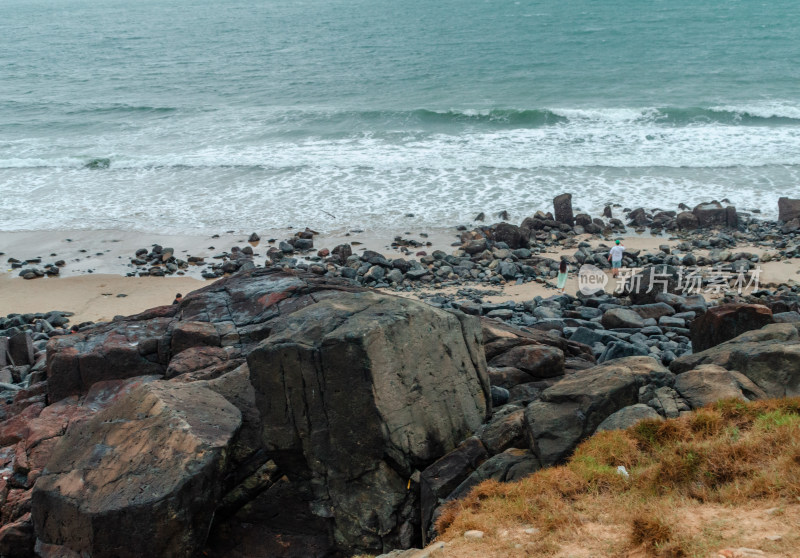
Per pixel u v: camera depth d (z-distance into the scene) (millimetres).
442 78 71688
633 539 7047
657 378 10406
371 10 160625
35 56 104375
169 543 8938
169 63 91688
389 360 9883
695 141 44125
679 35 93812
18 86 78312
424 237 31125
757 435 8477
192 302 15289
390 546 9719
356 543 9836
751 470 7883
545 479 8742
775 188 35188
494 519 8234
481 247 28797
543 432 9727
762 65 69875
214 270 28047
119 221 34562
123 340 14102
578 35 99000
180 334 13781
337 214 34406
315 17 149250
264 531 10344
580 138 45875
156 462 9367
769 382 10336
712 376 10281
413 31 114188
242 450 10555
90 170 43094
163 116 58750
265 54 95750
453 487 9664
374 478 9789
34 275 27953
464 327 11445
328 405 9828
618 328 19375
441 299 23281
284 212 35000
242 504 10461
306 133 50250
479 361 11547
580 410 9867
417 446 10031
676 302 21188
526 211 33688
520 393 12398
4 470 11617
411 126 51000
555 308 22172
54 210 36344
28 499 10750
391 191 37281
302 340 10023
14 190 39688
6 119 59344
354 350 9617
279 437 10117
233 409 10703
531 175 38812
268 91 69375
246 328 14055
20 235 32969
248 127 52812
